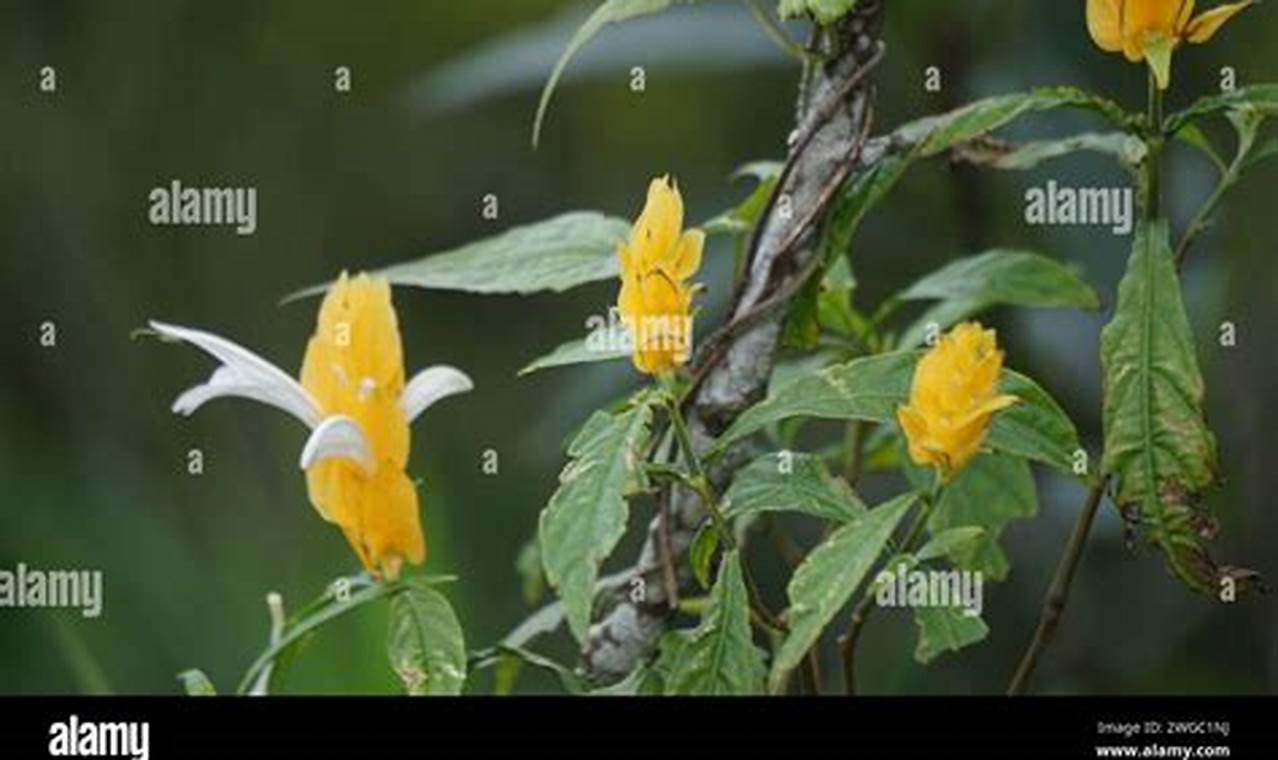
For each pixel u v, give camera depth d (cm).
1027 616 211
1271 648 207
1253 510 207
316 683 181
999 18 211
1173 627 212
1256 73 206
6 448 229
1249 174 204
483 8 266
